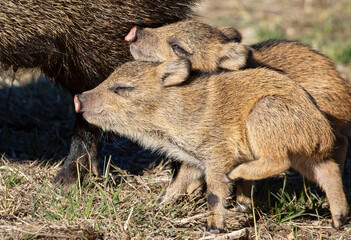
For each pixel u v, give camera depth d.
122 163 11.61
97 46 9.49
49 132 12.90
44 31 9.16
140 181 10.55
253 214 8.84
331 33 19.41
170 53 9.55
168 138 9.09
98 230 8.41
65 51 9.45
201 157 8.95
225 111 8.84
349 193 10.65
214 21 19.98
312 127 8.56
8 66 9.71
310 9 21.72
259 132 8.58
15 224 8.35
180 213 9.46
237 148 8.90
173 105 8.91
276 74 8.91
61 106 14.34
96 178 10.10
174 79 8.74
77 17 9.20
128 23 9.52
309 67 9.49
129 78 8.91
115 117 9.02
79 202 8.91
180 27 9.70
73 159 10.26
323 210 9.78
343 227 9.17
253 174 8.52
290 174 11.42
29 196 9.34
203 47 9.66
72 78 9.95
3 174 9.90
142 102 8.92
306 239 8.88
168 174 11.02
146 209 9.24
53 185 9.94
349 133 10.53
